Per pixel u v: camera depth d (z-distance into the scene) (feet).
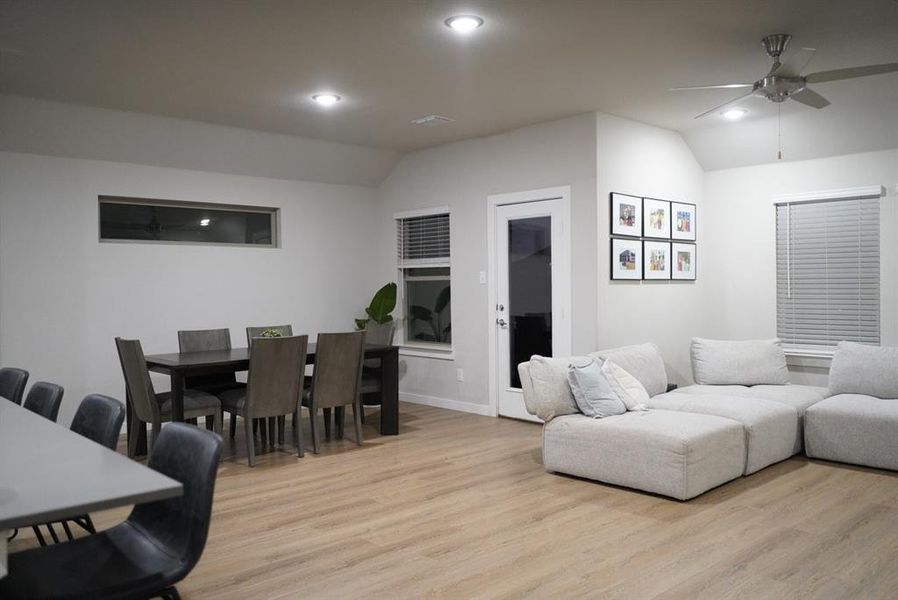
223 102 16.98
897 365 15.98
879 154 18.24
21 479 5.28
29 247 17.81
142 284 19.69
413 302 24.59
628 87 15.93
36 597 5.52
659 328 20.12
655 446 12.87
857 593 8.80
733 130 19.89
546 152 19.26
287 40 12.68
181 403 14.97
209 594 9.01
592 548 10.47
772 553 10.16
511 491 13.52
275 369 15.55
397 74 14.78
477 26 12.09
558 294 19.06
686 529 11.23
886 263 18.30
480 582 9.31
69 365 18.40
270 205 22.33
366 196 24.91
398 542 10.83
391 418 18.65
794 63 14.29
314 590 9.12
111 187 19.08
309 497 13.23
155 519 6.74
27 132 17.21
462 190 21.80
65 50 13.11
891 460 14.28
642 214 19.45
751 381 18.29
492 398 21.06
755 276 20.86
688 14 11.69
